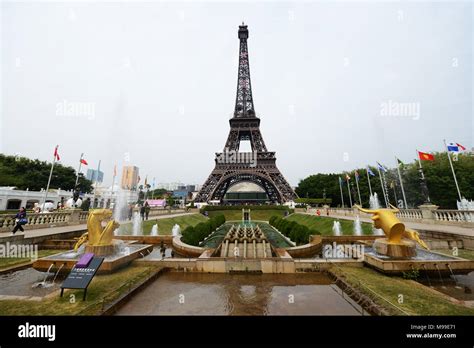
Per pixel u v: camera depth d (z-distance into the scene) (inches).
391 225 473.7
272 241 984.3
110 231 513.3
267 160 2691.9
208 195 2541.8
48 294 328.2
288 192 2556.6
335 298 348.8
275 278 443.8
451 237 688.4
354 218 1344.7
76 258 451.8
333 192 3228.3
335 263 487.5
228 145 2824.8
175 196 6589.6
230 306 320.5
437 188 2225.6
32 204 2474.2
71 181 3272.6
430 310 279.7
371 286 360.2
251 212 2418.8
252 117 2942.9
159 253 690.8
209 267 481.4
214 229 1267.2
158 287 393.7
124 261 463.5
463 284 399.9
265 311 305.0
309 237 782.5
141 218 1349.7
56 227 919.0
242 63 3265.3
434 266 417.1
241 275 462.3
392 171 2691.9
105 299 309.4
